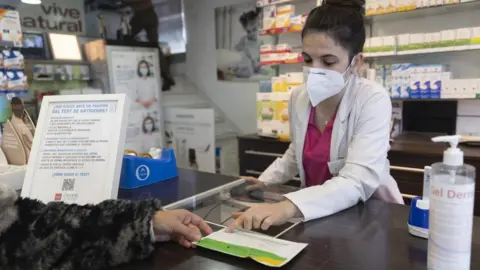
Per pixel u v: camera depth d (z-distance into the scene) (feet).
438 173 2.26
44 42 12.18
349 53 3.84
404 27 9.62
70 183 3.46
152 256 2.67
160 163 4.84
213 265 2.51
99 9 15.07
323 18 3.75
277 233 3.02
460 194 2.15
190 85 16.21
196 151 13.44
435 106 9.12
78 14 14.51
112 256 2.50
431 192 2.28
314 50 3.84
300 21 9.99
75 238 2.46
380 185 4.29
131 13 15.97
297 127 4.65
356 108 4.05
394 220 3.24
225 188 4.37
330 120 4.34
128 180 4.51
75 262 2.44
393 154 8.10
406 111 9.49
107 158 3.44
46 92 11.89
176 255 2.68
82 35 14.70
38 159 3.61
